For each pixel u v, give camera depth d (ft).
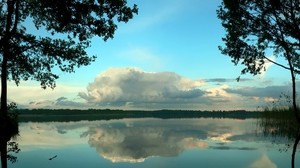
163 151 71.82
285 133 102.27
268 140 88.28
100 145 84.17
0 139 50.42
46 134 120.26
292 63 33.86
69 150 73.51
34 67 56.75
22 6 46.21
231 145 80.12
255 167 52.75
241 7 32.78
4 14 45.29
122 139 101.04
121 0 34.01
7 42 42.91
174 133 123.65
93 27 35.19
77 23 34.35
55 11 34.63
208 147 77.00
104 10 34.12
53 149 74.90
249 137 98.17
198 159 60.34
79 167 52.75
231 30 33.91
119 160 60.03
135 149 75.87
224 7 33.81
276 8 31.53
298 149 70.79
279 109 106.73
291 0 31.04
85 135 116.26
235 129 142.00
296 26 31.17
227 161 58.08
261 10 32.55
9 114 51.52
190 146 80.02
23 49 48.34
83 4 33.40
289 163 55.26
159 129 150.41
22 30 47.91
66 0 33.30
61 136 111.55
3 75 50.80
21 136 109.50
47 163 55.93
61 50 52.60
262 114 113.39
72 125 198.39
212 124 201.87
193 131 133.90
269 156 62.39
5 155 47.75
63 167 52.65
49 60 56.34
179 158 61.77
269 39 32.71
